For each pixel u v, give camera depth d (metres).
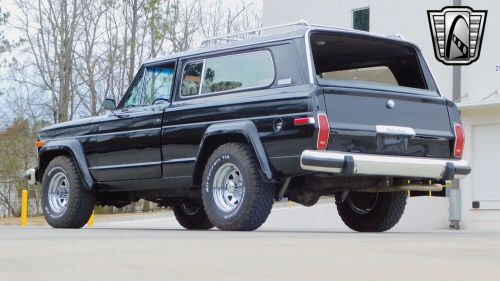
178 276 2.80
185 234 6.61
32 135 35.28
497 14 19.14
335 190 8.05
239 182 7.59
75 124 9.47
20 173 34.53
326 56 8.70
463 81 19.61
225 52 8.12
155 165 8.46
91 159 9.24
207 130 7.80
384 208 8.69
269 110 7.38
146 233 6.96
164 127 8.36
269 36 7.79
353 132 7.26
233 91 7.89
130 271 2.99
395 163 7.48
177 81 8.47
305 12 23.52
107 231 7.84
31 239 5.54
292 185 7.88
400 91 7.73
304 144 7.10
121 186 8.98
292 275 2.85
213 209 7.71
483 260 3.59
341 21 22.59
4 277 2.73
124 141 8.80
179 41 36.94
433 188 8.09
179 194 8.86
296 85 7.35
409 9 20.92
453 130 8.11
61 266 3.19
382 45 8.32
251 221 7.46
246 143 7.62
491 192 19.09
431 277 2.78
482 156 19.33
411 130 7.70
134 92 8.99
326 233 7.44
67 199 9.50
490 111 19.11
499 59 19.05
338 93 7.25
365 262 3.43
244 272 2.96
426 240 5.46
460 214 19.22
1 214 33.81
